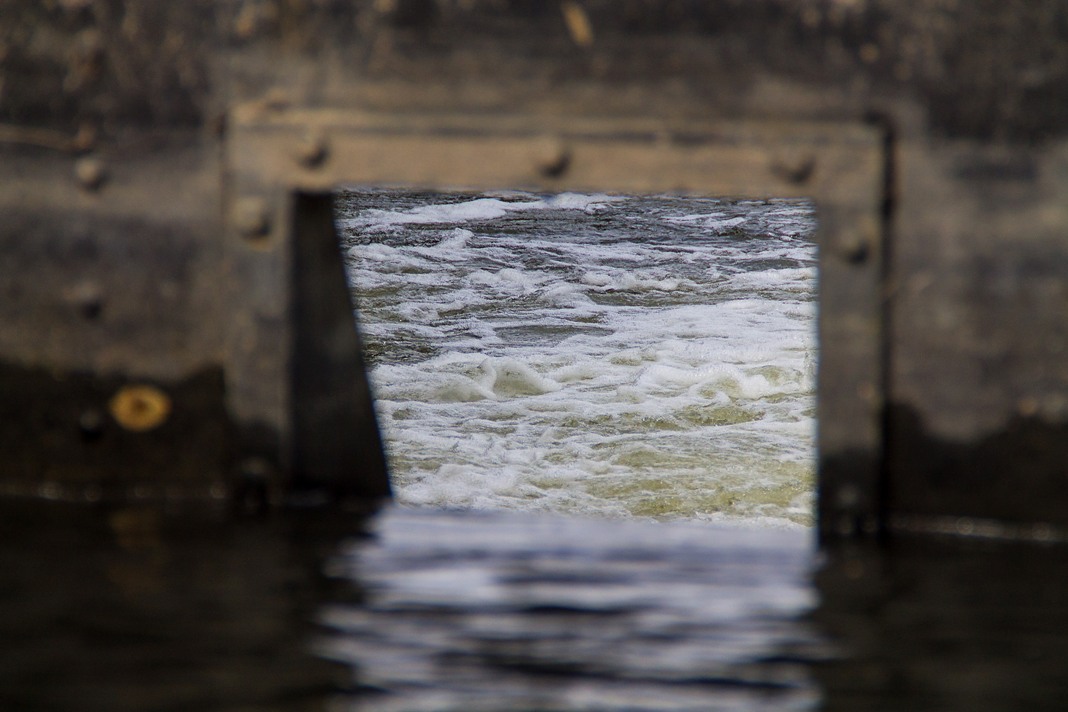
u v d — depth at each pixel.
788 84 17.34
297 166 18.06
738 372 44.25
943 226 17.39
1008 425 17.56
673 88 17.47
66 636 13.61
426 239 72.88
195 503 19.05
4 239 18.91
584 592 15.44
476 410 39.84
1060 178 17.20
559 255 69.44
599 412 39.75
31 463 19.34
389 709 11.88
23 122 18.72
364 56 17.88
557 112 17.64
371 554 16.94
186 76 18.31
